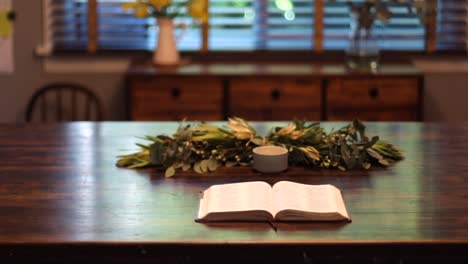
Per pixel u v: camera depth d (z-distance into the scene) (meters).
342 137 2.42
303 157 2.38
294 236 1.85
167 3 3.74
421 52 4.14
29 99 4.18
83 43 4.14
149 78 3.70
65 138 2.74
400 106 3.74
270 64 3.97
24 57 4.14
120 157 2.49
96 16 4.09
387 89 3.72
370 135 2.79
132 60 4.05
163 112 3.74
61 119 4.00
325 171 2.36
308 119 3.75
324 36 4.12
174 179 2.28
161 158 2.37
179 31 4.13
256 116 3.76
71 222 1.94
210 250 1.83
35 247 1.83
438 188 2.20
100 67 4.16
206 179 2.28
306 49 4.14
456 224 1.92
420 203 2.07
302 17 4.13
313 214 1.93
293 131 2.46
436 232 1.87
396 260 1.83
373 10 3.71
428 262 1.84
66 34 4.14
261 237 1.85
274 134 2.46
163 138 2.45
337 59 4.08
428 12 3.74
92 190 2.19
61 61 4.15
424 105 4.24
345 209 2.00
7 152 2.56
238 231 1.89
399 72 3.72
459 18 4.12
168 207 2.05
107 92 4.20
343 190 2.18
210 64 3.96
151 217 1.98
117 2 4.09
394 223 1.93
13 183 2.24
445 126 2.94
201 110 3.75
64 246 1.83
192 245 1.82
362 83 3.71
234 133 2.46
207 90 3.73
